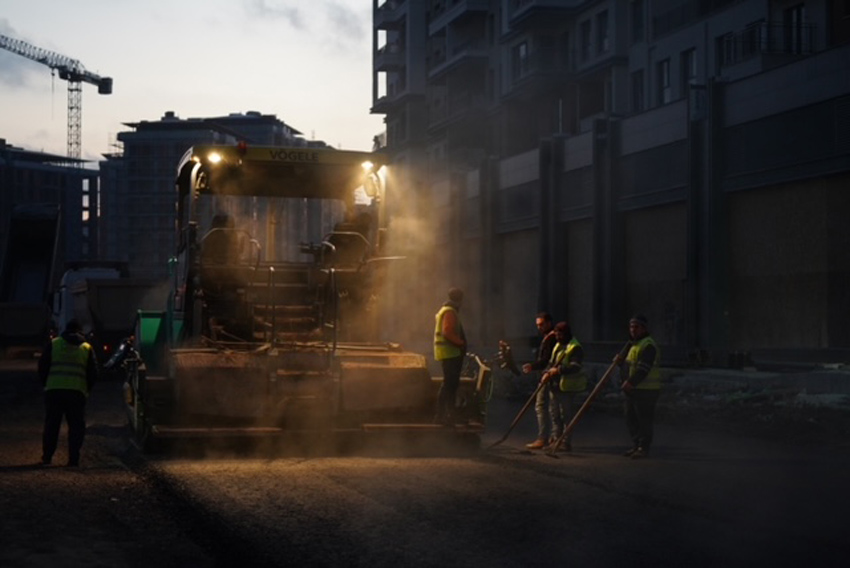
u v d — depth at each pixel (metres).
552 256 51.34
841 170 32.03
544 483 11.56
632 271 45.03
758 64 39.41
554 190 51.00
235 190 15.83
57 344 13.45
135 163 167.62
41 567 7.71
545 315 15.42
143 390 14.22
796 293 34.75
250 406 14.14
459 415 14.97
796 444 16.09
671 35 49.53
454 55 76.94
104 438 16.67
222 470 12.55
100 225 189.62
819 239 33.66
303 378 14.31
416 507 10.04
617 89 54.91
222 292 15.53
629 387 13.83
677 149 40.75
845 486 11.48
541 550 8.20
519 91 63.31
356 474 12.23
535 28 61.75
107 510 9.98
